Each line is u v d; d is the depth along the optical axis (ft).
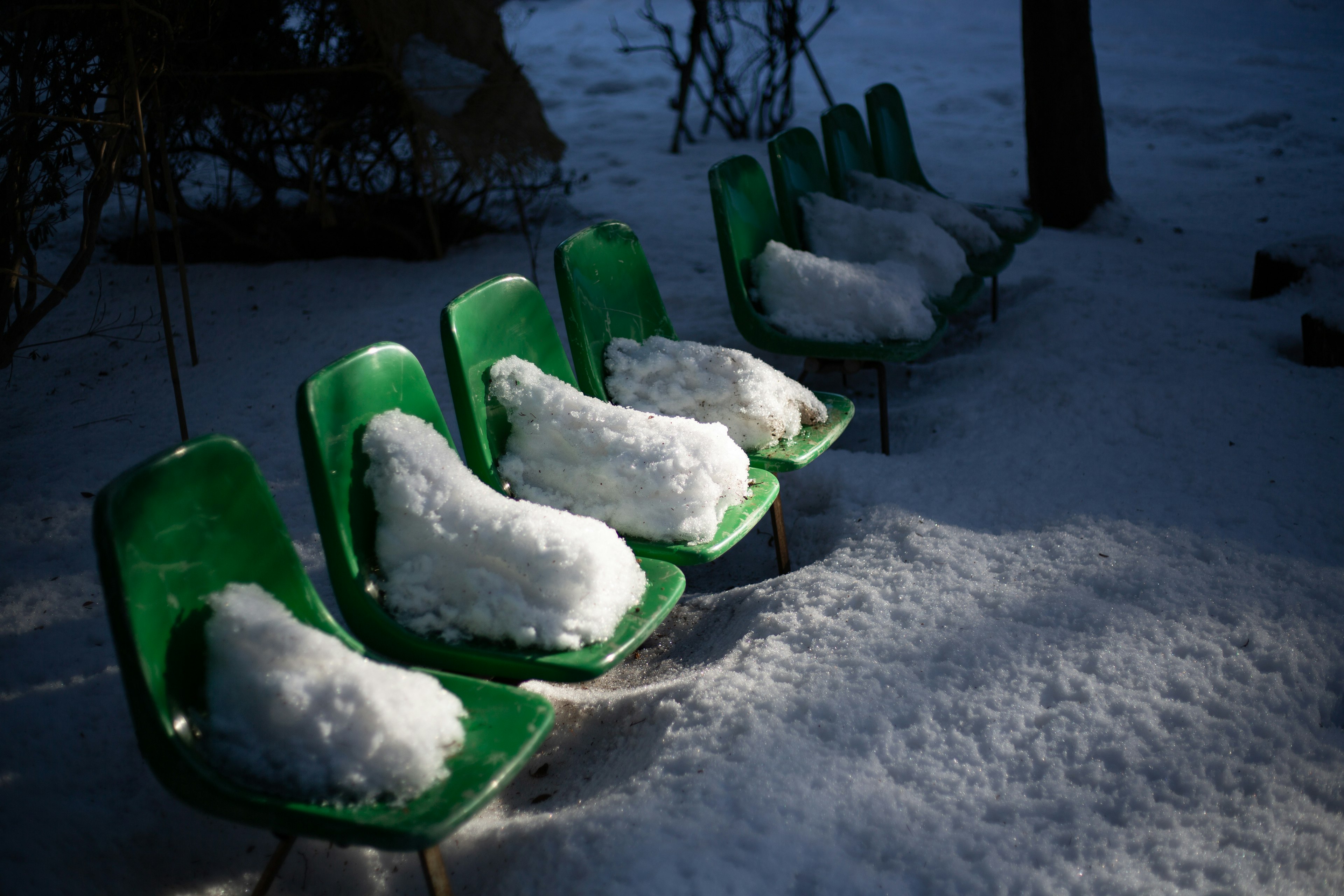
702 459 7.06
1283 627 7.33
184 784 4.57
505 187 17.84
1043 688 6.71
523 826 5.91
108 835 5.77
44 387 12.21
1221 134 25.82
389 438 6.09
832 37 41.91
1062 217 19.31
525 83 15.76
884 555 8.53
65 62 10.32
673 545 6.91
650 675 7.74
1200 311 13.89
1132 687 6.70
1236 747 6.22
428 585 5.99
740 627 7.91
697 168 24.26
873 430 11.57
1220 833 5.64
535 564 5.84
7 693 7.04
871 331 10.38
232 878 5.72
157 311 14.67
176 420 11.26
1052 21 18.29
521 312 7.67
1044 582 7.95
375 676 4.91
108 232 17.84
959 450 10.52
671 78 35.68
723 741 6.31
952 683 6.78
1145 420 10.79
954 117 29.60
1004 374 12.24
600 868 5.40
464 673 5.93
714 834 5.55
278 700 4.73
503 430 7.28
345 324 14.08
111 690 7.07
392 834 4.43
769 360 13.37
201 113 14.62
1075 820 5.71
